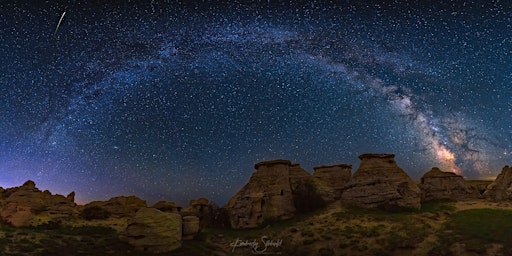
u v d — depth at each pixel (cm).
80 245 3850
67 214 5100
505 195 5672
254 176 6306
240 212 5831
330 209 5516
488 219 4359
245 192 6103
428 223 4472
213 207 6550
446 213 4906
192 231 4762
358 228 4566
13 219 4369
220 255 4316
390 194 5341
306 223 5100
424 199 6006
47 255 3378
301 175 6469
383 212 5128
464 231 4016
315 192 5912
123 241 4131
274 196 5862
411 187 5434
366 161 5869
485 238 3747
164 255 3944
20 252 3316
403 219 4719
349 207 5469
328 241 4353
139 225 4150
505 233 3791
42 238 3847
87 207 5522
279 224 5428
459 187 6150
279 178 6109
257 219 5669
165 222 4228
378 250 3925
